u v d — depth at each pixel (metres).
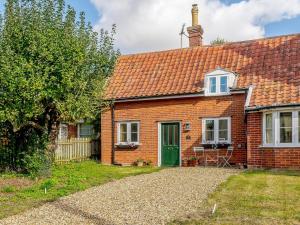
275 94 18.83
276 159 18.23
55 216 9.80
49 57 15.13
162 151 22.53
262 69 21.03
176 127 22.31
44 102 16.64
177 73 23.34
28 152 16.73
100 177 16.30
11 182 14.95
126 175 17.22
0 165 18.02
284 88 18.97
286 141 18.19
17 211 10.33
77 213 10.07
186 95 21.56
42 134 16.95
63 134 27.27
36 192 12.95
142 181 15.27
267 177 15.06
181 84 22.33
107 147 24.00
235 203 10.59
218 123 21.09
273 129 18.34
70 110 16.58
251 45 23.28
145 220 9.22
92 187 14.09
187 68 23.44
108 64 20.17
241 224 8.55
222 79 21.12
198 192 12.39
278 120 18.27
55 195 12.46
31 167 16.12
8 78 14.64
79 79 17.00
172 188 13.34
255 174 16.09
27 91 14.78
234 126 20.66
